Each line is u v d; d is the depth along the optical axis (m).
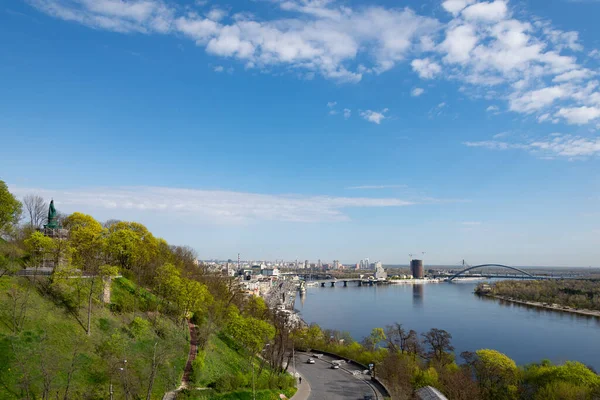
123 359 87.12
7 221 115.94
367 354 163.88
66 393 70.88
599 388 119.25
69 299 105.62
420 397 111.00
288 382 121.88
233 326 116.31
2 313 87.44
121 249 152.25
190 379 100.19
